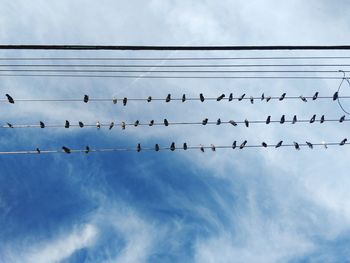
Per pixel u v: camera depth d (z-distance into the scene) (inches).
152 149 617.6
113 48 465.7
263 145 649.0
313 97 610.9
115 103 599.8
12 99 572.7
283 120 637.9
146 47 480.7
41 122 588.7
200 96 611.8
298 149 644.7
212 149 634.2
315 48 489.1
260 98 620.4
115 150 613.9
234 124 637.3
